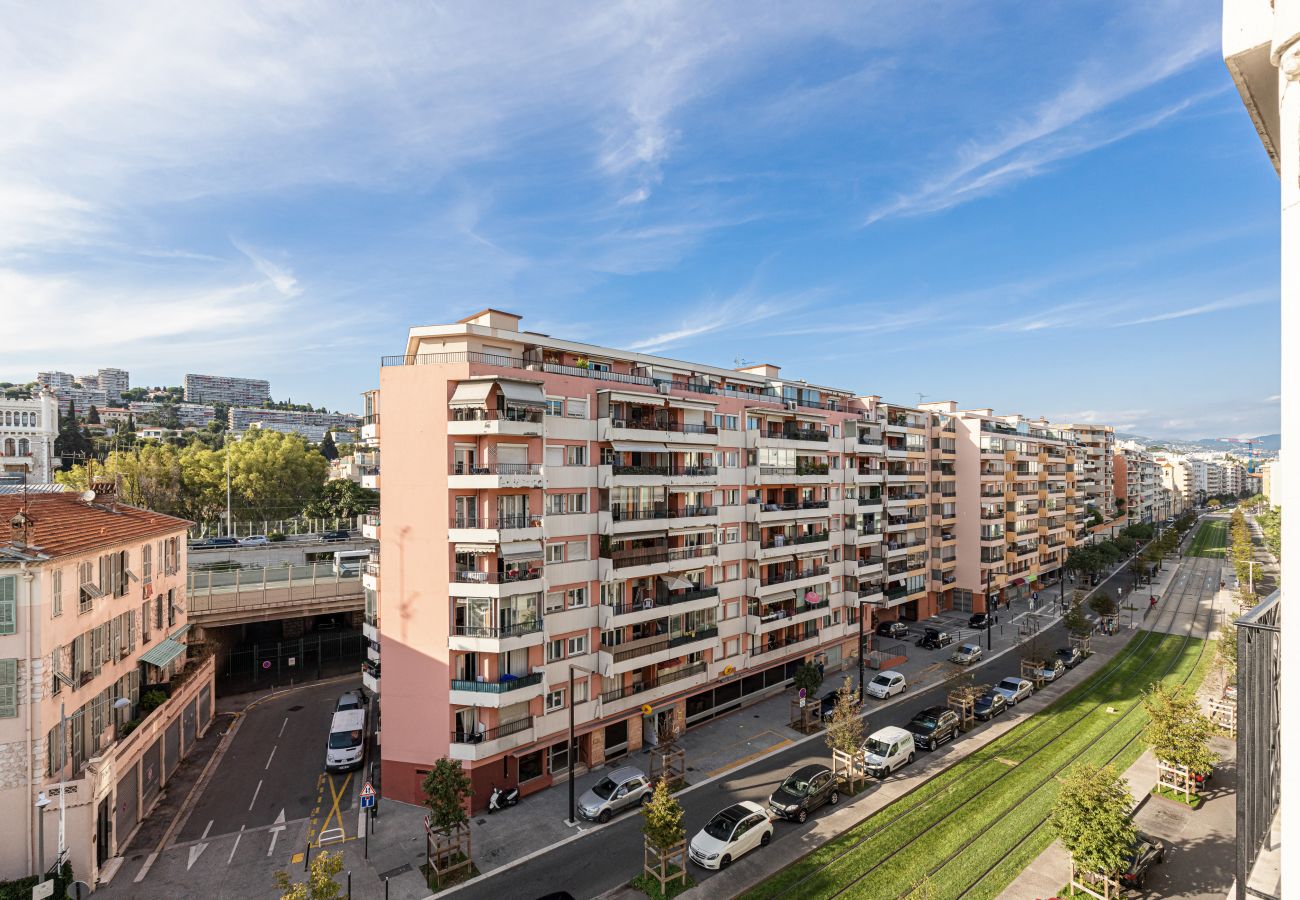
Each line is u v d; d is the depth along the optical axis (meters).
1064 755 37.41
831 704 45.19
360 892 26.02
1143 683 50.62
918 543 70.44
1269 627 11.40
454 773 28.03
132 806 30.39
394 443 33.75
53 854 24.95
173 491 93.62
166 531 38.19
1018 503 82.12
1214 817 30.78
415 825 30.88
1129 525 130.75
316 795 33.84
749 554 46.59
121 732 31.20
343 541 82.88
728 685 45.53
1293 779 8.48
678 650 40.47
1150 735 33.78
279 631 55.94
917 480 69.31
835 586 55.34
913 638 63.56
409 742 33.09
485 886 26.39
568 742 34.41
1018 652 58.31
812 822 30.75
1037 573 87.06
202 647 44.78
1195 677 51.19
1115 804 24.39
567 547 36.47
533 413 34.31
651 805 26.42
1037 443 87.88
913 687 50.28
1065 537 96.81
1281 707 8.72
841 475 56.47
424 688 32.97
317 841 29.52
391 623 33.53
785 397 53.25
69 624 27.12
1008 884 25.48
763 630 46.19
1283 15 8.50
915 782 34.59
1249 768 10.81
